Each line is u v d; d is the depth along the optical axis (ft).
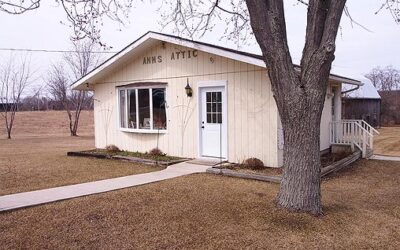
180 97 40.22
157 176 30.66
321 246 15.89
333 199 23.27
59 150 52.70
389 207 21.77
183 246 15.74
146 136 43.86
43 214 20.03
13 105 85.61
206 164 35.76
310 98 18.98
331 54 18.28
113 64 44.91
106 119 48.60
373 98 92.99
